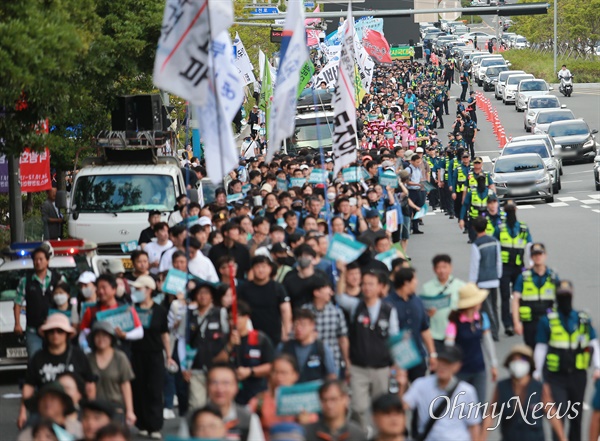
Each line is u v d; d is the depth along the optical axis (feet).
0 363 122.11
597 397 74.28
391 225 169.27
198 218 143.43
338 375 89.35
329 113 304.30
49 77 131.95
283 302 96.84
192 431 61.36
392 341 78.18
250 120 378.53
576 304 143.95
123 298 99.96
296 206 150.61
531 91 524.52
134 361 98.12
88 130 207.72
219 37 98.48
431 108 477.36
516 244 129.59
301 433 62.69
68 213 172.96
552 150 321.93
